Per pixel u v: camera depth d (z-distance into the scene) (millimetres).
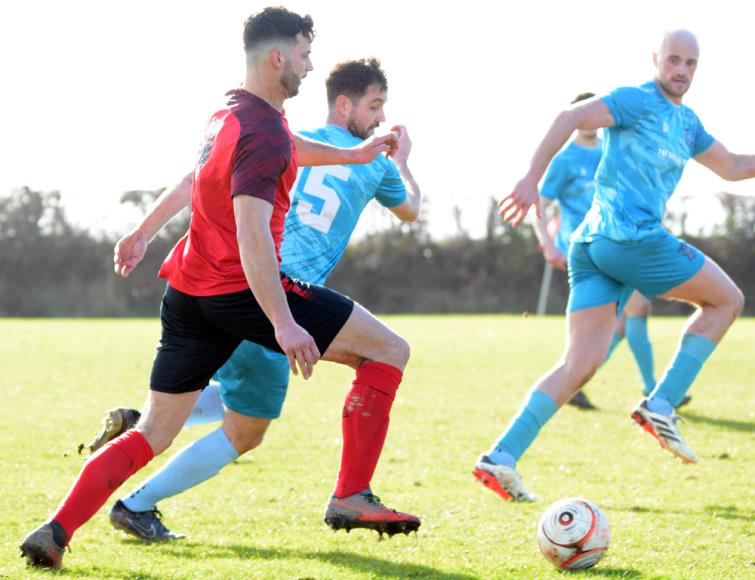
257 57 11531
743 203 105312
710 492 17469
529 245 110312
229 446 14398
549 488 18062
